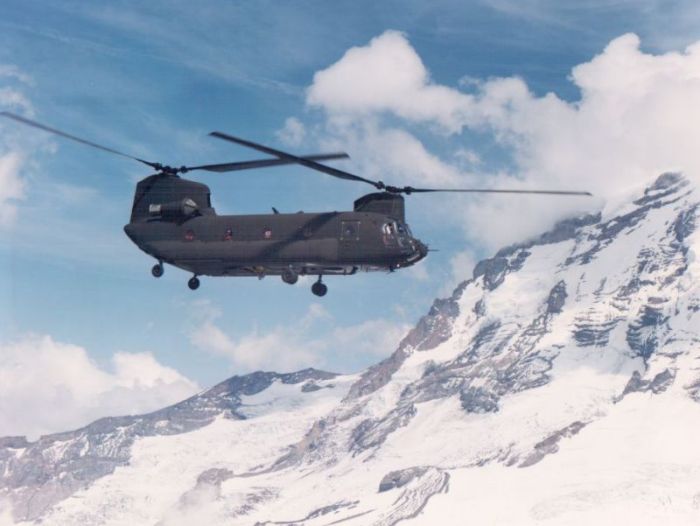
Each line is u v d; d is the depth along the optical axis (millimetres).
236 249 85062
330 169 79938
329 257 83375
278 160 79312
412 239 84688
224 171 84375
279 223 85062
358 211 85875
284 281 86938
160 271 88062
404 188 84625
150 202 88250
